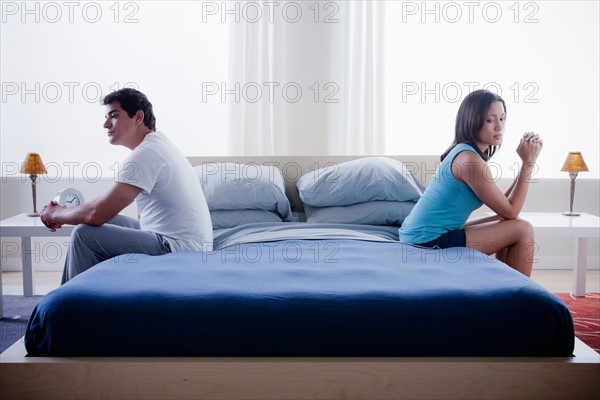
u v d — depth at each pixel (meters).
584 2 3.97
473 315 1.71
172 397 1.64
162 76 4.01
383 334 1.69
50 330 1.69
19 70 3.98
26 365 1.63
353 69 3.86
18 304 3.21
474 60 4.02
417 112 4.06
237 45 3.82
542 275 3.89
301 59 3.86
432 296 1.74
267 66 3.83
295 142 3.92
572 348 1.72
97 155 4.04
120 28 3.97
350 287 1.82
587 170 3.45
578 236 3.11
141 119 2.61
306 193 3.17
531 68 4.01
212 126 4.05
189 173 2.63
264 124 3.86
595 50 3.99
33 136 4.02
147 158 2.45
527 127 4.03
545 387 1.66
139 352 1.69
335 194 3.12
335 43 3.87
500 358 1.68
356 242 2.69
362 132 3.92
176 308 1.70
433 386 1.65
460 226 2.60
